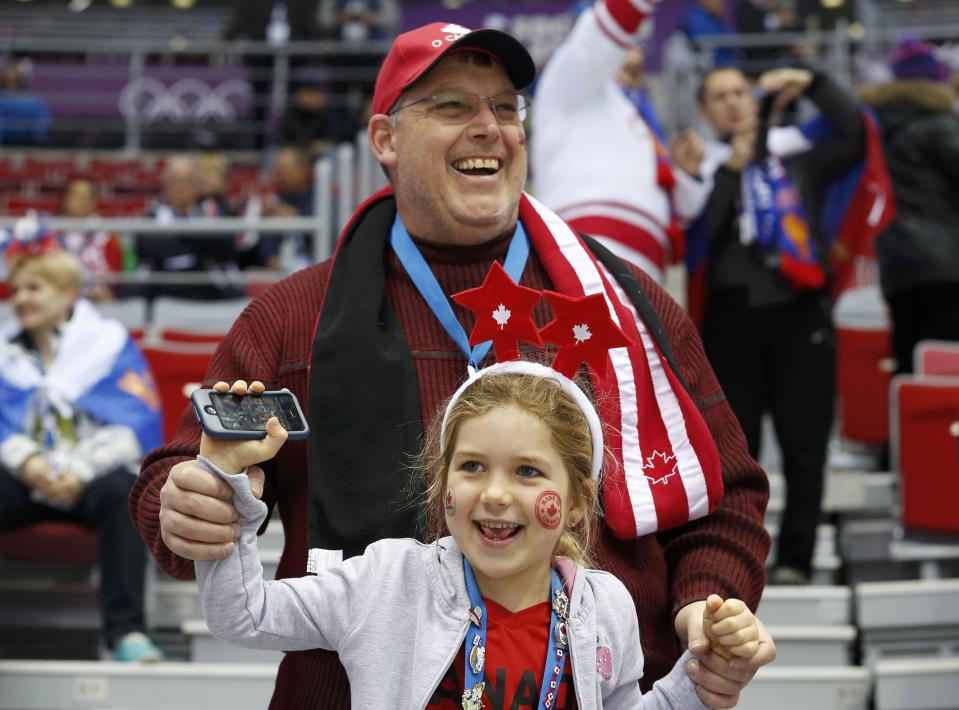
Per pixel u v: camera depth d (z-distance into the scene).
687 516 3.12
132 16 22.81
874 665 6.04
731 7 18.27
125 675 5.79
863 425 8.42
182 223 9.06
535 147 6.36
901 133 8.12
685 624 2.95
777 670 6.10
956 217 8.02
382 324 3.16
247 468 2.54
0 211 14.55
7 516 6.25
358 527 2.92
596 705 2.60
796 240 6.56
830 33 15.30
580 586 2.70
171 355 7.49
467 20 19.45
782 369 6.64
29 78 18.41
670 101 13.45
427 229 3.27
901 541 7.08
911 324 8.20
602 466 3.00
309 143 14.93
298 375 3.14
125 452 6.30
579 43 6.07
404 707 2.60
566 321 2.71
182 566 2.93
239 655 6.26
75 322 6.59
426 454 2.89
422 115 3.22
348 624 2.65
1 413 6.35
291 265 11.21
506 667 2.59
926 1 18.86
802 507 6.67
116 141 17.81
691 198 6.45
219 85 17.81
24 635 6.59
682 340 3.38
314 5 16.11
